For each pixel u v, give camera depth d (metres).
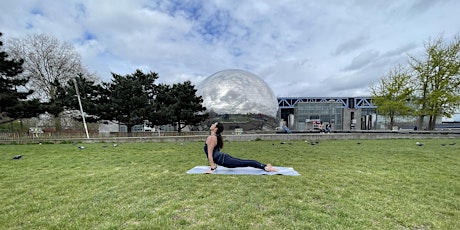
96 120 22.22
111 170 5.62
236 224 2.50
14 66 18.88
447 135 16.62
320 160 6.77
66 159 7.65
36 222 2.66
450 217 2.74
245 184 4.04
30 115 18.81
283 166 5.79
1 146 13.88
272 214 2.76
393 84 27.31
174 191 3.69
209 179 4.41
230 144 12.59
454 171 5.20
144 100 21.48
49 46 25.06
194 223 2.54
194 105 21.77
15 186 4.22
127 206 3.08
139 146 12.36
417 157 7.30
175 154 8.65
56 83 21.88
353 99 52.56
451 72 22.08
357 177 4.61
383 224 2.53
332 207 2.99
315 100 51.72
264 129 17.56
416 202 3.21
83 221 2.65
